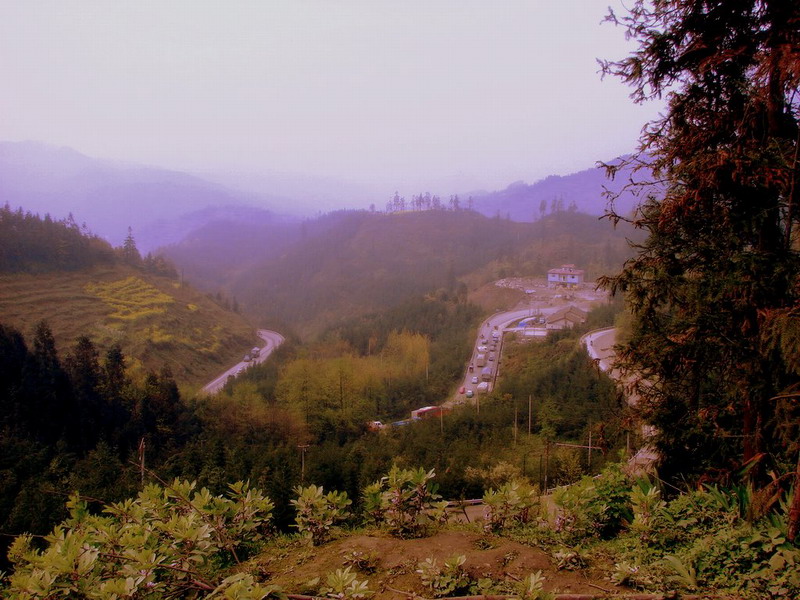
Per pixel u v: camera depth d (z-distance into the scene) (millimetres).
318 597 3039
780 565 3141
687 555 3527
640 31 5188
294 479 19906
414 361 67812
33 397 33250
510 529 4410
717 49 4770
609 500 4922
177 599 3307
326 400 48656
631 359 5637
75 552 2949
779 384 4469
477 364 65438
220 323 100562
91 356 44812
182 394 52031
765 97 4520
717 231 5066
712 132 5102
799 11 4094
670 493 5613
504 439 33344
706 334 4891
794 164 4207
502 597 2979
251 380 62844
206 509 3963
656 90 5387
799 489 3338
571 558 3551
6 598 2857
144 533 3447
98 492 18531
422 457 30781
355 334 91000
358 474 23266
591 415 31219
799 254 4426
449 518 4832
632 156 5562
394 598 3066
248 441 41531
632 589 3184
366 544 3844
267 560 3863
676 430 5527
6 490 19906
